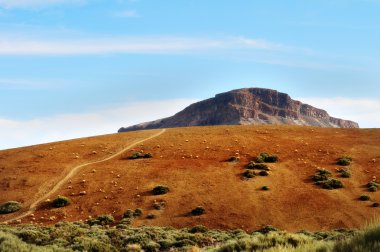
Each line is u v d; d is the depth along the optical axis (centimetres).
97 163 7675
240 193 5894
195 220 5131
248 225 4984
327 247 1062
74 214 5506
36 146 9300
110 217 5209
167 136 9669
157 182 6425
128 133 10500
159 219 5203
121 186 6362
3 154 8700
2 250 1691
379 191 5872
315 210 5300
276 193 5888
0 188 6588
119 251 2916
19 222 5284
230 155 7688
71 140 9831
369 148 7900
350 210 5253
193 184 6275
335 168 6831
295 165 7069
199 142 8738
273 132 9619
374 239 1005
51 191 6366
